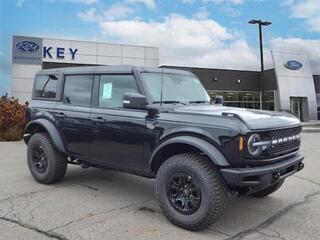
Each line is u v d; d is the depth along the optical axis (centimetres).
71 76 680
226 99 4212
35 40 2900
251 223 523
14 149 1202
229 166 467
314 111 4088
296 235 482
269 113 550
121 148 573
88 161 634
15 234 471
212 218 473
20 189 670
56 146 668
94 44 3475
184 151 523
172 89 591
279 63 3988
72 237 464
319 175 831
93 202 602
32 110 729
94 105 626
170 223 515
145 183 722
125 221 520
